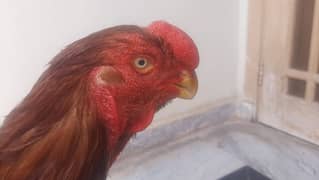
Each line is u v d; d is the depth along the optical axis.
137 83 0.19
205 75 0.46
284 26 0.44
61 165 0.17
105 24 0.36
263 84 0.48
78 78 0.18
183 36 0.20
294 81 0.46
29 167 0.17
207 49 0.45
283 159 0.41
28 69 0.33
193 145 0.44
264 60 0.47
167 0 0.40
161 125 0.43
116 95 0.19
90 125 0.18
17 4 0.31
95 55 0.18
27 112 0.17
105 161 0.19
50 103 0.17
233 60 0.49
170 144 0.44
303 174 0.38
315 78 0.43
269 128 0.48
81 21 0.35
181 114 0.45
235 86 0.50
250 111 0.50
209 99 0.48
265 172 0.39
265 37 0.46
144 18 0.39
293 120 0.46
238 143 0.45
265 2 0.45
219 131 0.47
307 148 0.43
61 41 0.34
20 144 0.17
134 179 0.38
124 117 0.19
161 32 0.20
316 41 0.42
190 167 0.40
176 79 0.20
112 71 0.18
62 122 0.17
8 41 0.32
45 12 0.33
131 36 0.19
